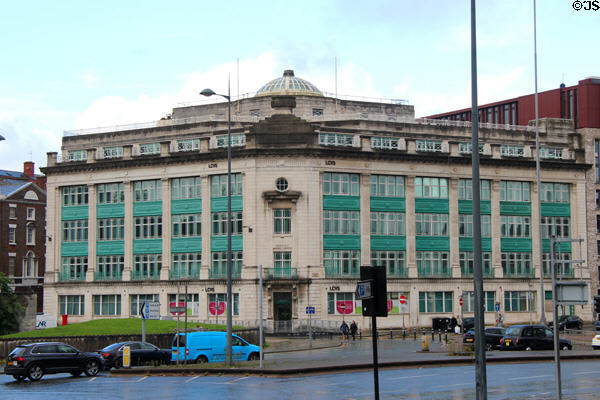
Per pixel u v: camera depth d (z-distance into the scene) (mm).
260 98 95188
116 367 44188
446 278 84750
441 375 35156
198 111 98812
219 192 82688
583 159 92812
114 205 88062
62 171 90688
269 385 32375
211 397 28812
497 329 53844
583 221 92125
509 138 93312
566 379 32594
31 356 39406
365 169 82500
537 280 88875
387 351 52500
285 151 80188
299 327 78125
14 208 110375
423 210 85125
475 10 23641
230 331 40812
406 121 92188
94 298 87750
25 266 110875
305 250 79562
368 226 82125
